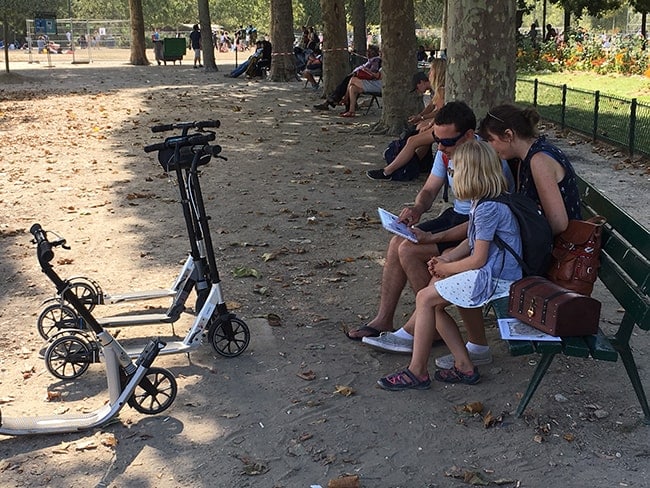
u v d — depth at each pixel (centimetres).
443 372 457
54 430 398
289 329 538
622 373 467
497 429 405
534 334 382
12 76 2694
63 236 764
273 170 1101
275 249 720
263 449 390
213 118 1659
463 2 652
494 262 424
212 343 486
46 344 515
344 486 354
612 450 385
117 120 1622
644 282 381
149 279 640
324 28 1969
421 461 378
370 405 432
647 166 1149
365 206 889
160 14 8519
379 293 608
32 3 3266
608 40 3603
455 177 425
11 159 1181
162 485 360
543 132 1534
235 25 9181
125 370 410
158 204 895
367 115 1723
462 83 662
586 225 411
